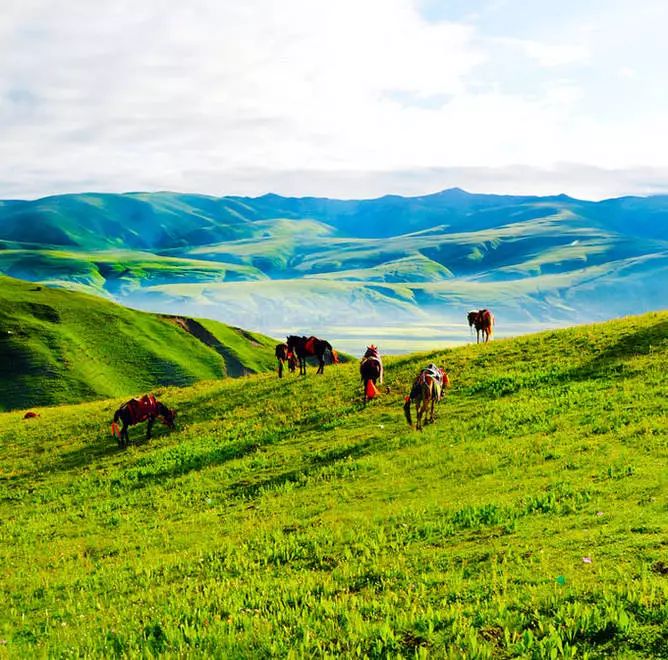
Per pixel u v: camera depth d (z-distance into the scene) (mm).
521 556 10672
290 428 29266
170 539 17375
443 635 8203
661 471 14031
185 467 26578
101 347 142125
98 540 18656
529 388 27203
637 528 10625
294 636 8969
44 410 50281
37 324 143125
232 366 149375
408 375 33656
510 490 15273
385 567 11609
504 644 7703
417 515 14547
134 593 13125
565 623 7770
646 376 24875
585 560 9672
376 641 8234
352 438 25125
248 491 21422
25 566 17000
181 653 8977
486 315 40250
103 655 9570
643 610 7707
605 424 19844
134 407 32188
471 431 22484
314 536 14562
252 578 12398
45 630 11711
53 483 28016
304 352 39781
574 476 15188
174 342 152375
